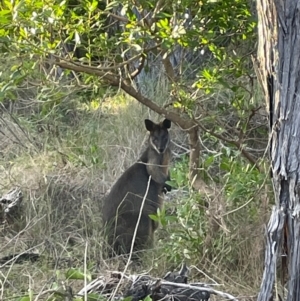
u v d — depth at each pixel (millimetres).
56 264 5625
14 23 4965
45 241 6461
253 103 6320
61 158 8133
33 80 6844
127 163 8078
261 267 5555
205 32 5559
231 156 6543
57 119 9148
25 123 8750
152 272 5805
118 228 6688
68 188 7438
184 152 8453
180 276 4867
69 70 5980
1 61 7020
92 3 5195
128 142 8500
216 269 5645
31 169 7922
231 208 5809
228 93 7727
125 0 5188
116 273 4719
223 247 5723
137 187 6871
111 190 6941
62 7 5055
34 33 4953
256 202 5734
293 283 3857
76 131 9008
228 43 7215
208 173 6363
